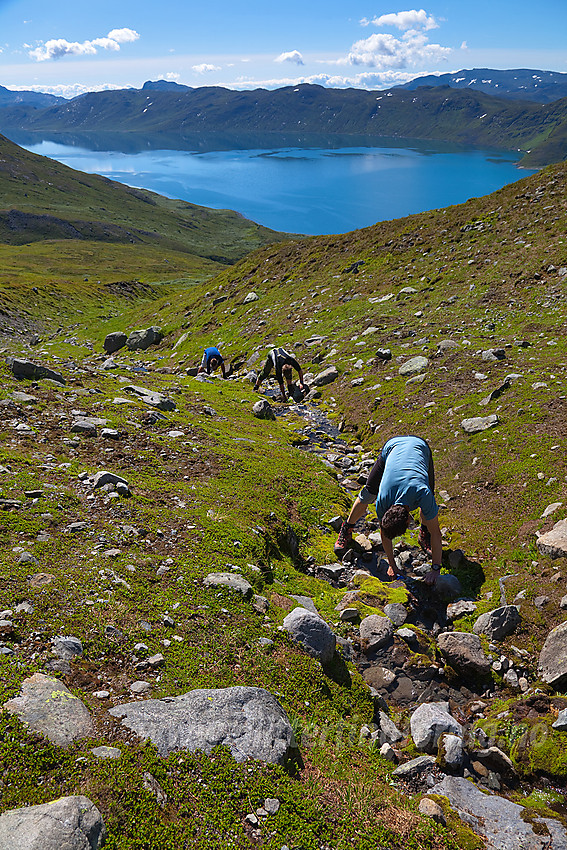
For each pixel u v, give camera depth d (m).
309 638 6.36
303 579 8.63
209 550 7.83
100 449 11.06
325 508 11.18
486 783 5.30
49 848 3.16
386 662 7.02
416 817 4.55
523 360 16.73
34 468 9.26
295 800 4.24
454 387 16.27
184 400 17.81
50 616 5.59
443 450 13.00
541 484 10.16
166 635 5.86
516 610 7.32
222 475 11.17
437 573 8.59
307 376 22.83
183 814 3.88
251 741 4.57
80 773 3.86
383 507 8.45
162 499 9.24
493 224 33.09
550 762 5.34
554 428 11.85
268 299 39.03
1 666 4.70
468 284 26.95
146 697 4.93
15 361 14.95
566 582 7.52
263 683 5.62
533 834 4.59
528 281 24.56
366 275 34.69
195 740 4.44
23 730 4.03
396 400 16.92
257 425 16.19
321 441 16.09
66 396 13.96
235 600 6.76
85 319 77.88
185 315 46.38
